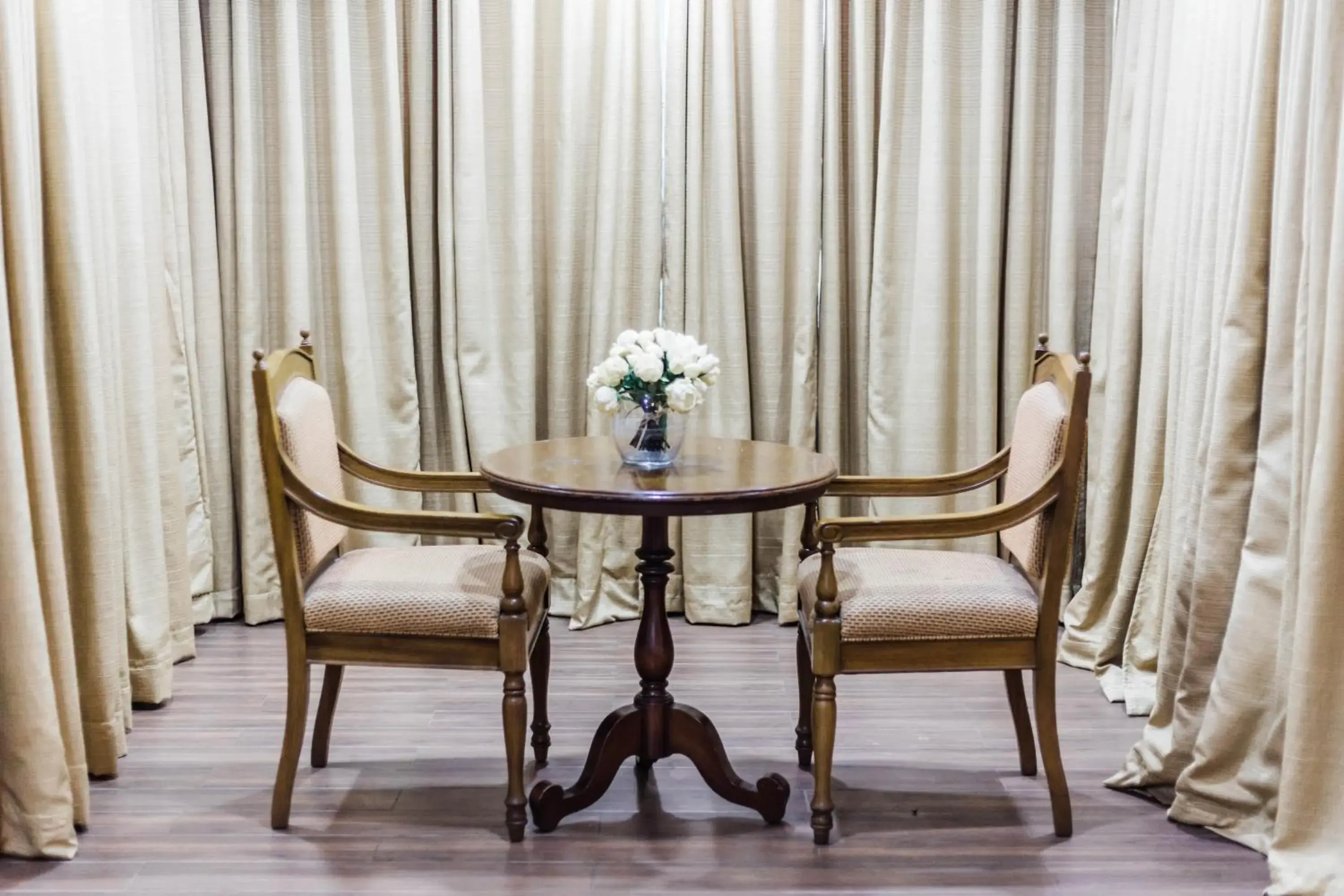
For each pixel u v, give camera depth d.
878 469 3.81
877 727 2.96
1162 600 3.09
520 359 3.83
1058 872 2.21
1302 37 2.20
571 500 2.18
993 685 3.29
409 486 2.74
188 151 3.58
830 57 3.70
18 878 2.17
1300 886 2.04
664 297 3.86
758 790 2.42
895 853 2.29
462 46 3.67
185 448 3.57
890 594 2.28
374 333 3.82
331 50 3.66
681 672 3.39
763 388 3.86
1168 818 2.43
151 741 2.83
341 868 2.21
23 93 2.24
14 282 2.24
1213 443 2.44
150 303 3.19
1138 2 3.35
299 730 2.34
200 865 2.22
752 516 3.88
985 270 3.68
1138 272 3.31
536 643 2.61
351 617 2.28
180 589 3.40
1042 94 3.66
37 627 2.21
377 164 3.75
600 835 2.36
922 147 3.66
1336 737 2.07
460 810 2.47
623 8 3.69
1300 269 2.22
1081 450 2.22
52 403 2.53
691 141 3.72
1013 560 3.76
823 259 3.80
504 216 3.78
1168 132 3.11
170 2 3.40
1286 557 2.24
